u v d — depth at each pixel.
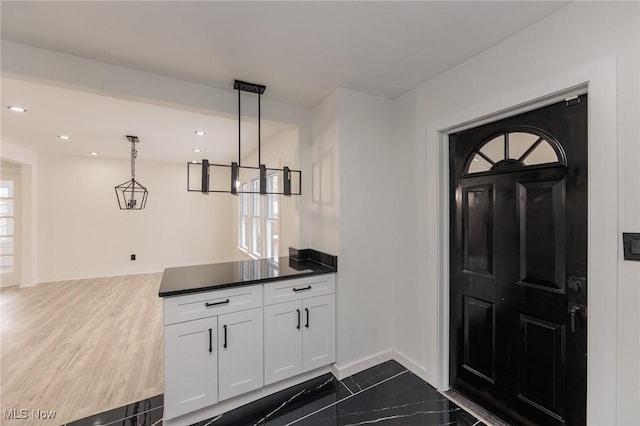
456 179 2.06
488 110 1.72
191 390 1.73
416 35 1.59
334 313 2.27
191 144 4.33
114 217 5.79
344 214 2.27
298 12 1.39
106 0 1.30
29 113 2.94
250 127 3.40
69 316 3.54
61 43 1.65
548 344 1.54
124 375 2.26
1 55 1.61
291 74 2.04
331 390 2.08
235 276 2.04
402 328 2.40
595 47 1.27
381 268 2.45
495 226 1.81
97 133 3.72
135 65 1.90
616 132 1.22
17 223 5.07
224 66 1.92
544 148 1.54
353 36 1.60
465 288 2.00
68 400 1.96
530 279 1.62
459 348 2.05
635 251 1.16
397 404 1.93
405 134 2.36
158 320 3.41
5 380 2.19
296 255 2.71
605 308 1.25
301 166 2.66
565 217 1.46
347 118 2.27
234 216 6.70
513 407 1.71
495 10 1.39
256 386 1.94
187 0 1.30
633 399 1.18
